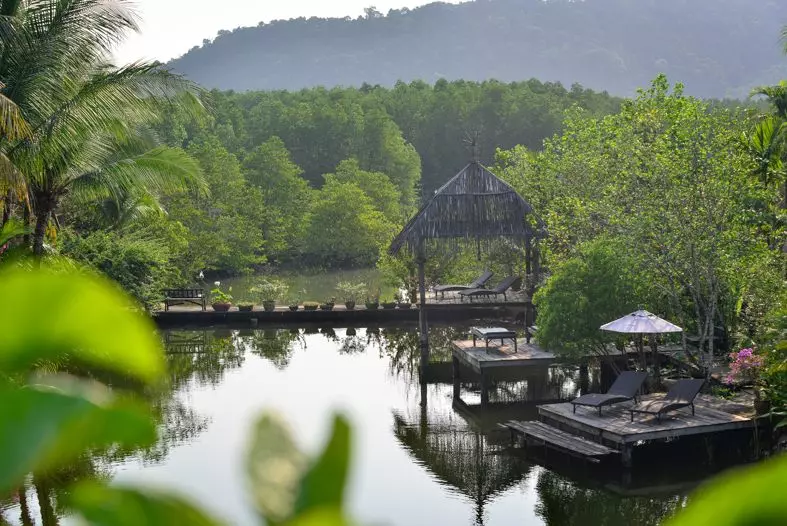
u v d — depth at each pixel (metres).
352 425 0.41
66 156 16.48
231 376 22.20
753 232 15.90
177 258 37.69
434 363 24.06
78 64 15.13
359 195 52.25
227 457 14.61
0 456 0.37
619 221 16.44
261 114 83.94
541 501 13.06
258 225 52.66
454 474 14.50
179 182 19.88
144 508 0.39
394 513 12.72
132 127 20.05
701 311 18.02
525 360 20.00
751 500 0.34
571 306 17.14
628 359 19.77
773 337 13.07
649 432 14.07
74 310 0.37
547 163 25.61
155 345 0.41
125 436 0.39
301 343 27.47
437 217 25.03
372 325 30.80
